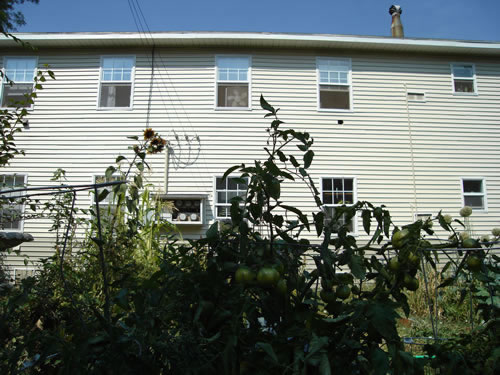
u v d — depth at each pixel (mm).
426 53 9586
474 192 9156
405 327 3432
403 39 9109
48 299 1888
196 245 1329
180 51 9188
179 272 1199
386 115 9242
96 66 9062
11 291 1645
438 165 9117
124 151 8672
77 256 2949
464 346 1308
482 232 8930
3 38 8562
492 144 9352
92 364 1050
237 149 8805
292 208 1288
